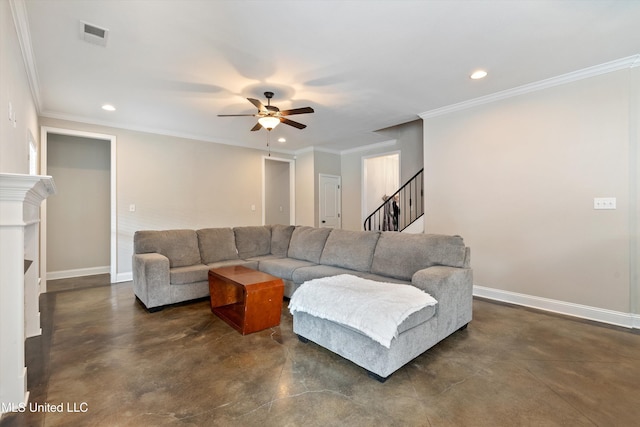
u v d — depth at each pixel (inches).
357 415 63.2
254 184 253.3
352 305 81.7
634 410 64.6
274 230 185.5
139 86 132.1
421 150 225.9
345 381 76.0
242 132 212.4
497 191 145.6
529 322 116.2
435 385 74.2
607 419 61.8
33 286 102.5
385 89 137.9
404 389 72.4
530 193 135.6
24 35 92.4
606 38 97.8
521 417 62.5
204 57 108.2
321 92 140.8
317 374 79.2
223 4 80.3
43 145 162.1
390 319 74.7
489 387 73.2
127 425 60.3
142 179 195.8
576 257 124.0
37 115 155.4
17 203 62.7
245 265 153.8
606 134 117.0
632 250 112.3
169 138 207.2
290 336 104.0
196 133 213.9
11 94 83.0
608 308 116.7
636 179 111.5
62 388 72.6
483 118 149.9
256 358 88.0
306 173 270.4
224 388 72.9
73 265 200.1
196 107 159.0
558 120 127.9
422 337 85.4
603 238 118.0
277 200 299.1
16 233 62.9
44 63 110.9
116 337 102.3
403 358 78.2
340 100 151.1
